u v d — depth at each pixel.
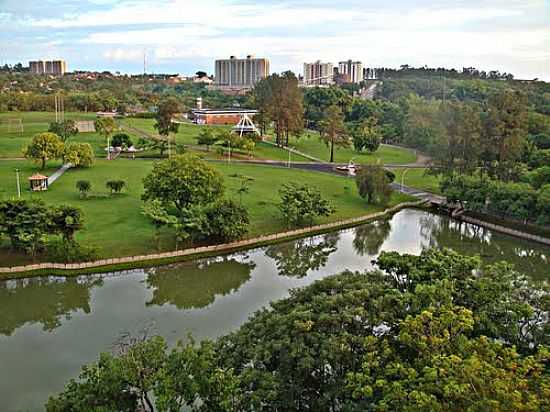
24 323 50.94
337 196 102.75
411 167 139.12
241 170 124.00
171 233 74.31
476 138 103.56
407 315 30.34
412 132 167.25
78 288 58.94
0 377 40.66
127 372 27.27
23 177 106.44
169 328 49.69
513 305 34.31
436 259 40.25
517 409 21.48
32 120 192.38
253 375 29.64
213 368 28.88
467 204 93.12
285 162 140.50
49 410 26.73
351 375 27.59
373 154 160.62
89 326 49.88
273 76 175.12
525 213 82.75
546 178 91.00
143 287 59.97
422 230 88.38
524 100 102.31
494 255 75.00
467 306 35.22
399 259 40.31
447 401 23.70
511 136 101.06
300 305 33.75
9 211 62.81
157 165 79.50
